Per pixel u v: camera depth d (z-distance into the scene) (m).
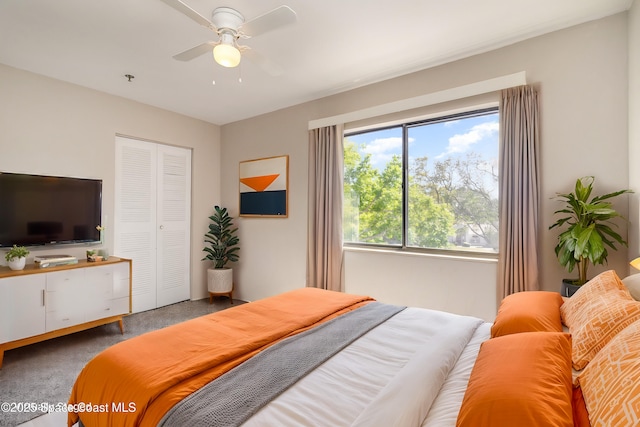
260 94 3.62
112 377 1.27
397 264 3.17
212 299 4.36
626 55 2.17
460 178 2.99
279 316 1.92
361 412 1.06
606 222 2.21
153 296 4.06
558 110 2.39
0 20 2.22
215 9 2.02
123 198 3.76
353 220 3.64
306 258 3.83
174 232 4.29
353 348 1.56
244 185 4.48
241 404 1.08
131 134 3.77
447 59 2.82
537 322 1.46
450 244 3.03
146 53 2.69
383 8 2.12
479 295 2.73
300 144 3.90
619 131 2.19
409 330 1.79
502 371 0.99
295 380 1.25
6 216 2.82
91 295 2.97
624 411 0.72
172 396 1.12
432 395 1.17
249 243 4.43
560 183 2.38
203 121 4.57
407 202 3.28
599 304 1.38
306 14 2.18
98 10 2.12
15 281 2.52
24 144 2.98
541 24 2.32
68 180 3.21
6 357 2.62
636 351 0.87
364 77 3.19
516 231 2.49
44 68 2.96
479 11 2.16
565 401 0.85
